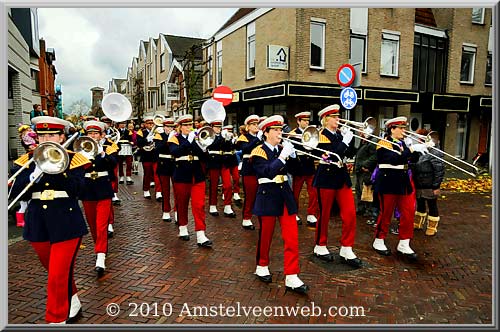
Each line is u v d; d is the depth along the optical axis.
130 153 11.73
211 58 17.89
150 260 5.14
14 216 7.29
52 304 3.36
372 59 13.96
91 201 4.78
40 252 3.43
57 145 3.09
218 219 7.36
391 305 3.93
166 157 7.11
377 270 4.80
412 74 15.32
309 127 5.09
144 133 9.52
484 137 17.97
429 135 5.81
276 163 4.10
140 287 4.33
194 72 17.94
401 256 5.28
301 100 13.08
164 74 27.09
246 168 6.47
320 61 12.95
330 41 12.89
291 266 4.20
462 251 5.51
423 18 16.36
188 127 5.79
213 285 4.37
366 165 6.93
